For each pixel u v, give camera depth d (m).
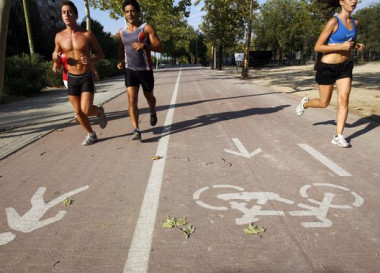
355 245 2.44
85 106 5.14
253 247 2.45
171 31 45.53
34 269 2.28
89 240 2.62
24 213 3.13
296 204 3.11
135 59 5.23
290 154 4.63
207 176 3.89
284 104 9.34
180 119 7.56
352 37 4.66
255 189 3.47
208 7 32.56
